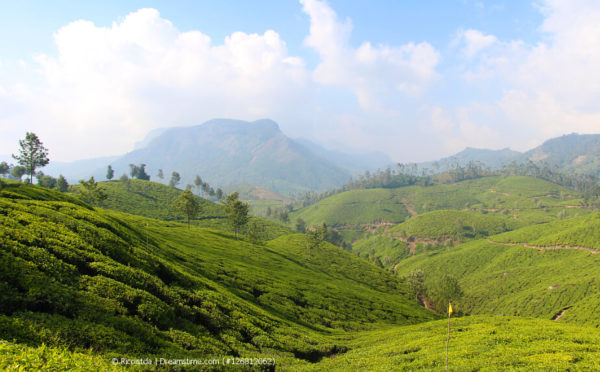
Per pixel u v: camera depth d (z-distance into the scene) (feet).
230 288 190.60
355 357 118.42
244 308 149.38
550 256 607.37
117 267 104.99
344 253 554.05
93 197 387.14
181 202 412.16
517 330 121.19
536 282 528.22
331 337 167.43
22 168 549.95
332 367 106.52
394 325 250.57
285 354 117.19
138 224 313.53
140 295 95.50
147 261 131.13
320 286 293.02
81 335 66.74
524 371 78.07
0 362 44.29
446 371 83.30
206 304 126.41
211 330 112.98
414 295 433.48
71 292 79.82
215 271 217.15
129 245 136.67
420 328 158.30
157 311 93.81
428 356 101.30
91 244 114.32
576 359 83.97
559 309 425.69
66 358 52.24
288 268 334.65
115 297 88.12
